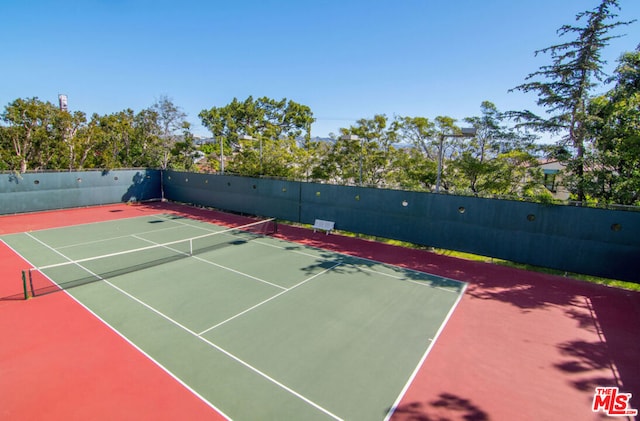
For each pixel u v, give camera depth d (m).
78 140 25.73
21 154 24.09
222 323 8.35
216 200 23.81
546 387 6.37
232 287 10.52
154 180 27.36
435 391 6.19
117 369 6.58
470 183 19.11
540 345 7.77
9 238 15.85
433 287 10.96
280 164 24.97
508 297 10.35
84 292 9.97
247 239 16.39
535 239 12.76
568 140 16.95
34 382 6.20
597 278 12.15
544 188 17.02
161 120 33.09
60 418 5.40
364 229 17.06
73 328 8.02
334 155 23.55
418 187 19.53
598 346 7.77
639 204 13.47
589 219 11.73
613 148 14.80
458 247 14.45
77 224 18.92
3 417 5.40
